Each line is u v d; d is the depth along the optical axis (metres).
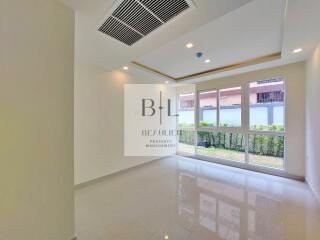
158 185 3.26
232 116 4.60
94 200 2.64
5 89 1.18
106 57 2.83
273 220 2.10
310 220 2.10
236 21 2.14
